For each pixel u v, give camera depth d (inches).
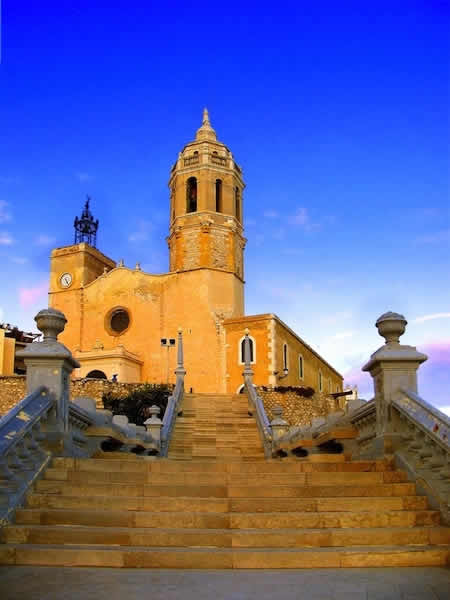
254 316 1802.4
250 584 222.7
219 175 2046.0
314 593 210.5
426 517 287.6
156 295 1914.4
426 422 312.5
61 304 1999.3
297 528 281.1
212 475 335.0
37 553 253.4
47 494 307.7
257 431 1092.5
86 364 1777.8
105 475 331.0
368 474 335.0
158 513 283.7
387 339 385.7
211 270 1905.8
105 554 251.4
